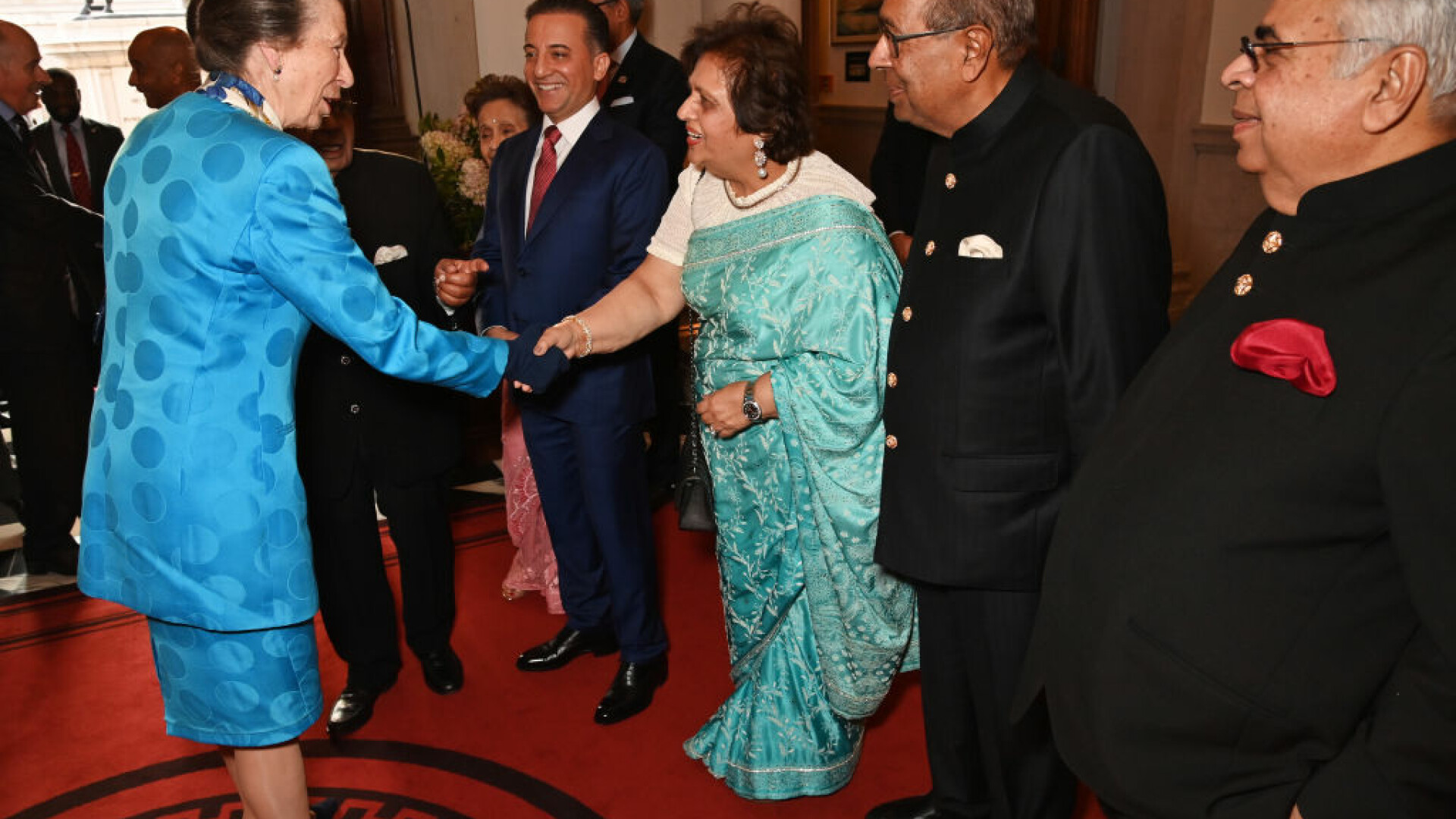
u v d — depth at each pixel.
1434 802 0.98
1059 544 1.30
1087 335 1.52
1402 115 0.99
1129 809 1.22
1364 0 0.97
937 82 1.59
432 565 2.64
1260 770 1.12
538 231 2.50
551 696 2.71
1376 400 0.98
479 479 4.15
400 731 2.58
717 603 3.16
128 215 1.62
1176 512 1.12
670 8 6.02
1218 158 5.16
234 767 1.94
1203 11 5.07
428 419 2.52
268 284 1.64
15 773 2.46
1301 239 1.10
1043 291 1.55
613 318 2.23
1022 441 1.65
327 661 2.91
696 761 2.44
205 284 1.59
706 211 2.12
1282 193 1.13
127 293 1.64
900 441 1.76
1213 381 1.14
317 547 2.48
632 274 2.36
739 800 2.31
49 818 2.30
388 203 2.47
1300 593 1.06
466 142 4.00
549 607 3.15
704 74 1.92
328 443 2.40
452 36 5.54
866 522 2.01
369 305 1.70
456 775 2.41
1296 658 1.07
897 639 2.12
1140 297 1.52
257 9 1.61
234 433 1.64
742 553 2.21
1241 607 1.08
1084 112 1.54
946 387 1.67
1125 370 1.52
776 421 2.07
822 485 2.00
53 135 4.08
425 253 2.55
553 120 2.52
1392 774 0.99
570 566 2.78
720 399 2.06
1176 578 1.11
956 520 1.70
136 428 1.63
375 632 2.59
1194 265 5.39
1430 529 0.94
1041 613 1.36
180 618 1.68
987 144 1.62
